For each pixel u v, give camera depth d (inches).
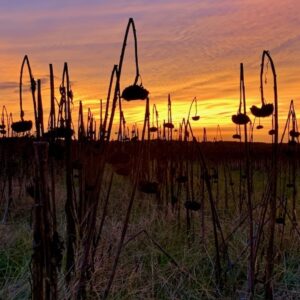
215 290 152.3
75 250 141.0
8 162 253.8
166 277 160.9
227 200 282.0
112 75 113.9
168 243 196.7
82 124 158.9
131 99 103.1
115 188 319.3
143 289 146.0
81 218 143.5
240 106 127.2
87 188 143.3
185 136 216.2
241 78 127.7
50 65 127.3
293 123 195.9
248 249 172.1
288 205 265.7
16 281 146.8
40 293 82.7
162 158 260.5
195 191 294.5
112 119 108.7
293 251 185.9
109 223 219.6
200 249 183.9
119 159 111.5
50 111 127.2
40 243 82.5
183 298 150.2
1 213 256.7
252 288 127.0
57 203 270.2
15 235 195.2
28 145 224.5
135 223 228.4
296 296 147.9
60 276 139.9
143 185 125.4
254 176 369.4
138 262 168.6
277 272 160.9
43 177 81.6
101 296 138.3
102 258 155.4
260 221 131.3
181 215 239.3
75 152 170.7
